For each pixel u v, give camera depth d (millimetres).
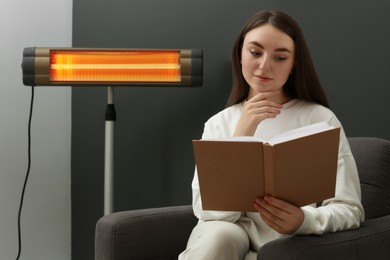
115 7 2736
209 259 1425
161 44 2699
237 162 1285
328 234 1385
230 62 2635
